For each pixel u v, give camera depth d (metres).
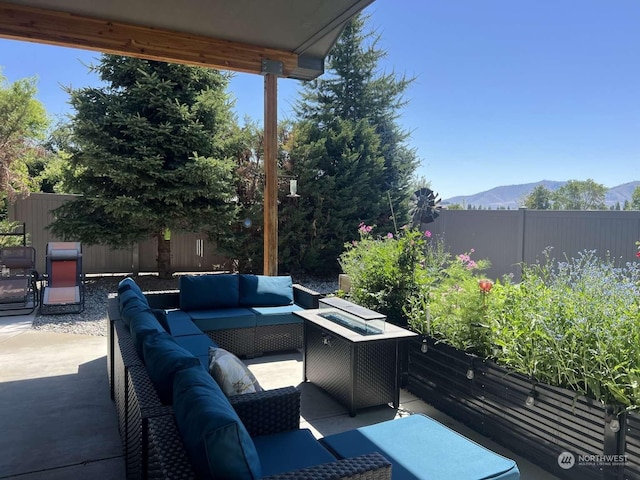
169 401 1.83
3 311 6.26
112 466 2.53
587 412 2.33
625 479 2.18
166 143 7.77
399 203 10.95
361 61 11.73
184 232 8.77
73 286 6.45
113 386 3.30
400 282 4.06
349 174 10.20
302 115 12.18
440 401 3.34
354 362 3.20
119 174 7.29
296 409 2.18
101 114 7.68
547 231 7.71
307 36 5.03
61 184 8.04
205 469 1.33
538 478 2.47
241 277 5.02
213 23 4.67
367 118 11.27
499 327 2.95
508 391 2.78
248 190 9.00
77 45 4.53
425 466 1.85
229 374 2.17
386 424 2.26
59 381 3.80
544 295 2.89
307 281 9.66
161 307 4.82
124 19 4.57
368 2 4.21
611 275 2.78
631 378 2.20
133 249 9.38
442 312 3.45
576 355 2.41
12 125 9.49
